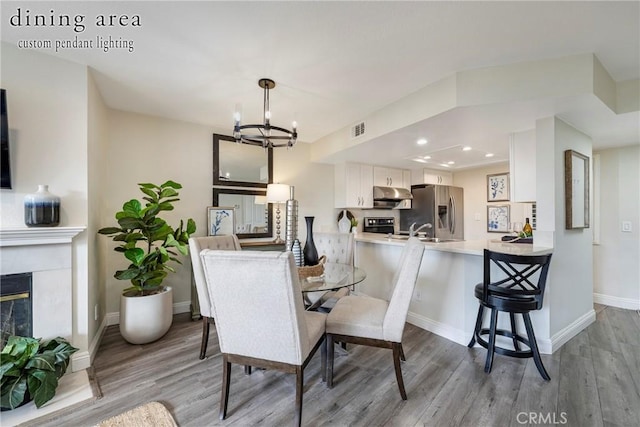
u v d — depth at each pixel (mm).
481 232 5258
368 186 4754
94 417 1611
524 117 2438
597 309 3398
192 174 3443
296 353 1488
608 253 3570
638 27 1681
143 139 3143
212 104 2873
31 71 1931
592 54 1951
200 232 3484
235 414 1649
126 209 2387
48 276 1948
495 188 5059
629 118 2453
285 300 1415
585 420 1587
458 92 2199
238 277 1440
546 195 2471
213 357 2297
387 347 1803
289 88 2510
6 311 1849
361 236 3988
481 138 3109
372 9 1559
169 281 3309
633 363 2180
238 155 3777
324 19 1640
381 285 3502
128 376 2020
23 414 1616
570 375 2018
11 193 1856
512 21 1645
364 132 3244
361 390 1863
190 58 2049
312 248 2412
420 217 5238
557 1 1482
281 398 1792
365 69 2186
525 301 2008
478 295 2230
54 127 2000
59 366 1784
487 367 2064
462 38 1807
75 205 2066
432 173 5316
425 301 2922
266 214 3959
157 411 1664
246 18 1631
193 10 1565
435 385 1912
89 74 2203
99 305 2611
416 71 2215
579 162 2783
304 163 4379
